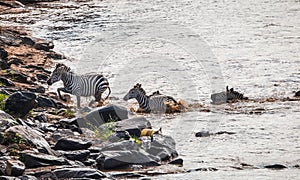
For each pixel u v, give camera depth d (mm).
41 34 111750
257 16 131500
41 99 61719
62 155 45062
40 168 41969
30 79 76625
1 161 41500
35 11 136500
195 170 43594
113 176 41844
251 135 54500
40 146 44906
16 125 47125
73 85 63719
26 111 53719
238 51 98812
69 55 95500
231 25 121562
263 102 69750
